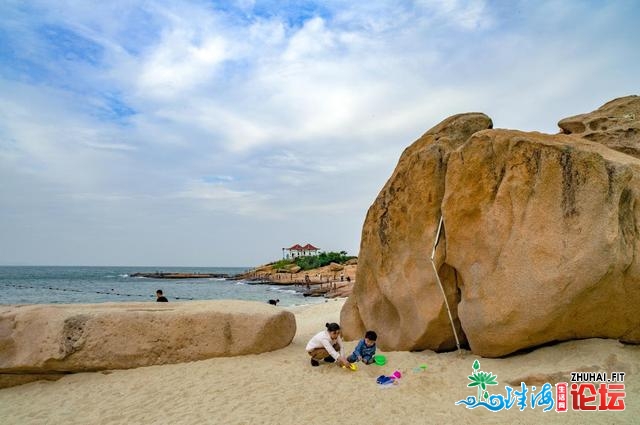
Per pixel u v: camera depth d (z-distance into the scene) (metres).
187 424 4.45
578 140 5.94
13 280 61.59
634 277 4.64
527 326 5.02
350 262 55.53
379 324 7.29
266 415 4.55
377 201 7.37
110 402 5.32
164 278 74.25
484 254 5.61
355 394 5.05
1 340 6.43
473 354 5.91
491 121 6.99
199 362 6.72
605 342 5.06
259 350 7.09
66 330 6.46
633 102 7.33
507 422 4.07
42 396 5.82
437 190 6.39
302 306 18.59
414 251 6.54
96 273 97.31
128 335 6.64
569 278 4.73
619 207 4.77
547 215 5.10
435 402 4.68
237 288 44.28
